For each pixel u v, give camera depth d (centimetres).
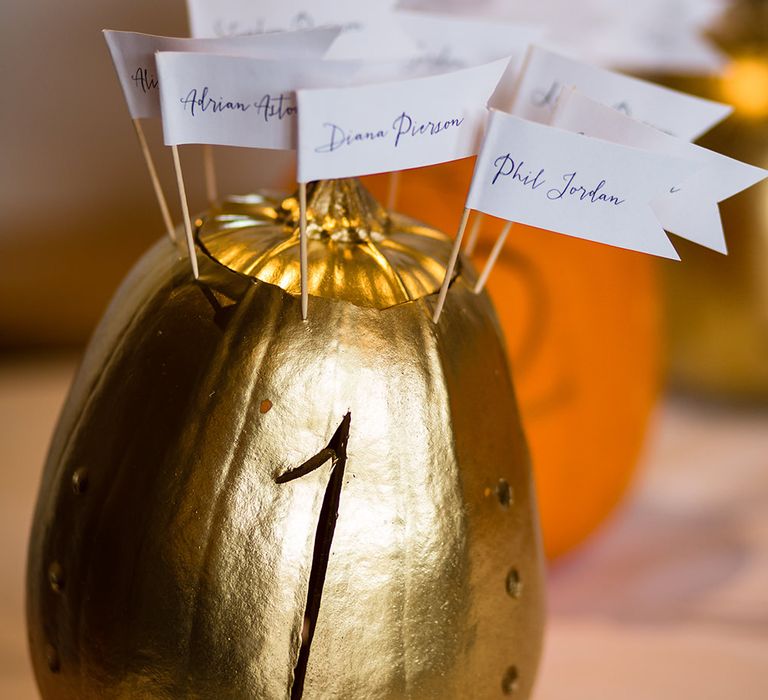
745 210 70
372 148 37
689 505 72
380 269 40
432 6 58
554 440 58
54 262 91
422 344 39
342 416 38
